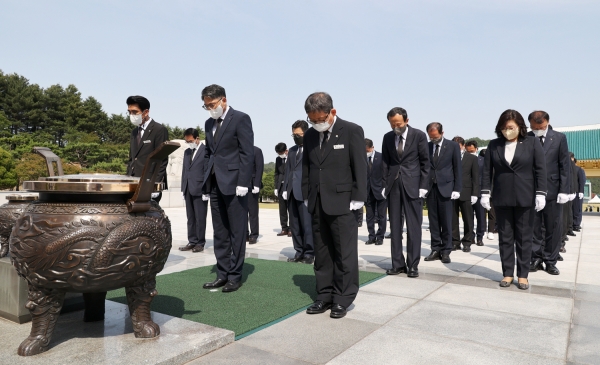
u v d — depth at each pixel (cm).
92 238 215
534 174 423
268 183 4031
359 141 334
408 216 477
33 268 215
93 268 215
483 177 460
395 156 490
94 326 270
